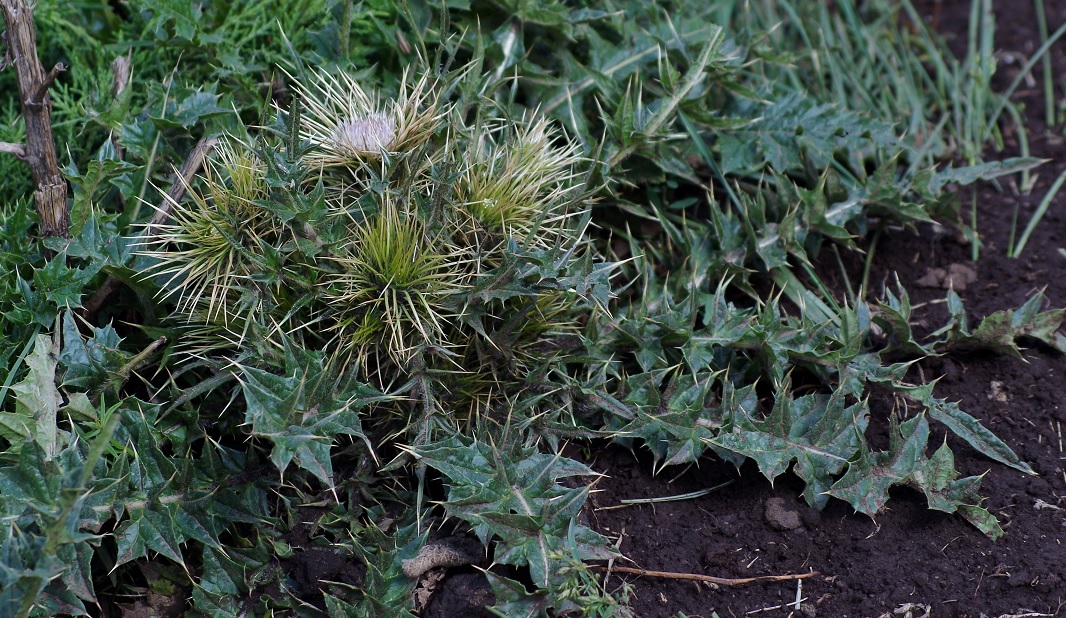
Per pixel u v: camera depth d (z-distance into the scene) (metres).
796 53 1.62
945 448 1.33
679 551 1.33
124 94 1.40
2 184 1.43
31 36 1.31
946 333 1.44
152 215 1.38
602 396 1.35
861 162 1.52
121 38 1.48
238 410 1.34
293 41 1.48
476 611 1.29
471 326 1.31
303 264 1.30
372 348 1.32
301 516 1.33
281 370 1.32
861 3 1.73
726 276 1.45
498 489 1.30
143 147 1.38
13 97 1.51
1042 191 1.55
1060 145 1.59
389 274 1.30
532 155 1.35
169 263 1.34
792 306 1.46
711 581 1.32
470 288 1.31
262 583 1.31
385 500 1.34
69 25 1.48
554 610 1.28
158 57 1.47
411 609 1.29
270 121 1.38
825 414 1.34
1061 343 1.41
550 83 1.46
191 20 1.44
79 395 1.30
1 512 1.26
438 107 1.34
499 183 1.33
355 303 1.31
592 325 1.38
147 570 1.32
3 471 1.26
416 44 1.42
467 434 1.34
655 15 1.51
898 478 1.33
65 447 1.30
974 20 1.66
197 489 1.30
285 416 1.26
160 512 1.29
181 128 1.41
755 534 1.34
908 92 1.62
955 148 1.59
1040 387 1.40
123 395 1.35
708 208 1.51
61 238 1.34
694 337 1.39
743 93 1.48
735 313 1.40
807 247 1.48
